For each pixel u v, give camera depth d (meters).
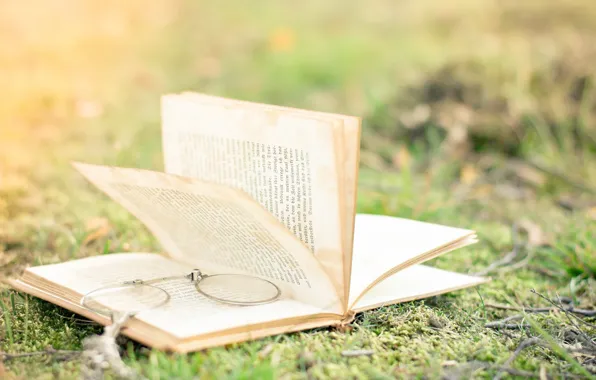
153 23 2.57
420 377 0.69
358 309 0.75
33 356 0.71
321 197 0.71
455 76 1.56
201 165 0.79
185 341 0.66
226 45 2.32
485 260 0.97
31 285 0.77
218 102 0.78
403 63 1.86
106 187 0.78
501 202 1.20
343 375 0.67
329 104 1.67
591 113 1.47
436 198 1.16
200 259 0.80
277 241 0.71
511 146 1.39
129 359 0.69
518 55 1.63
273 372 0.66
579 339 0.77
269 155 0.73
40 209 1.07
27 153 1.33
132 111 1.64
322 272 0.71
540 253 0.99
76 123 1.53
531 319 0.78
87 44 2.31
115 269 0.78
